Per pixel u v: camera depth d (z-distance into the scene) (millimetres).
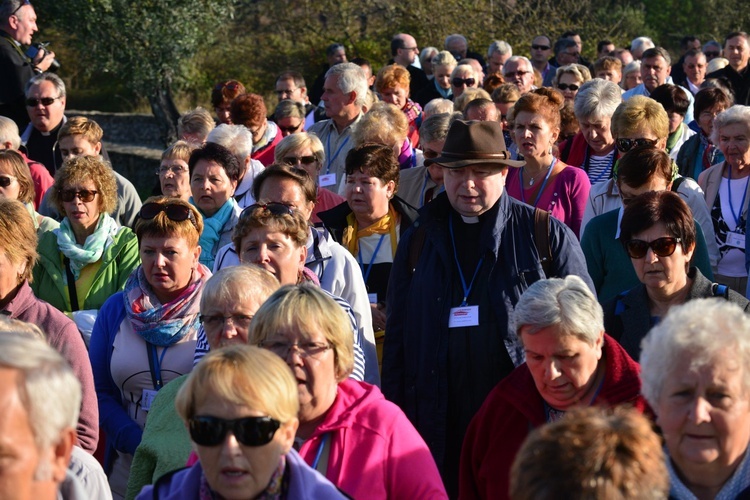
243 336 4531
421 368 5324
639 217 4973
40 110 10602
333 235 6801
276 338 3914
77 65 29812
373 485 3844
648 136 7012
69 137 9297
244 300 4531
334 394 4020
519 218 5406
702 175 7832
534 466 2576
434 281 5371
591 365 4121
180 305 5492
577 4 28500
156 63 23688
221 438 3180
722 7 34062
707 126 9164
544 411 4254
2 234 5211
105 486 4188
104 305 5699
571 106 9859
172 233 5465
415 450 3963
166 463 4359
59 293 6684
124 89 29391
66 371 2973
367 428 3945
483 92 10891
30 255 5387
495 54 17422
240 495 3199
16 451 2809
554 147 8352
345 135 9922
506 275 5273
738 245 7477
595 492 2488
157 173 8727
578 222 7398
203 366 3256
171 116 24469
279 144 7961
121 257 6797
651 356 3387
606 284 6074
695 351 3250
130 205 8844
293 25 29109
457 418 5281
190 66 25469
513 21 27672
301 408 3914
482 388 5223
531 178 7617
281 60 28875
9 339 2955
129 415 5523
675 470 3436
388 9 28484
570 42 18641
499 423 4312
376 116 8328
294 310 3926
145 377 5453
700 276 5105
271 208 5383
